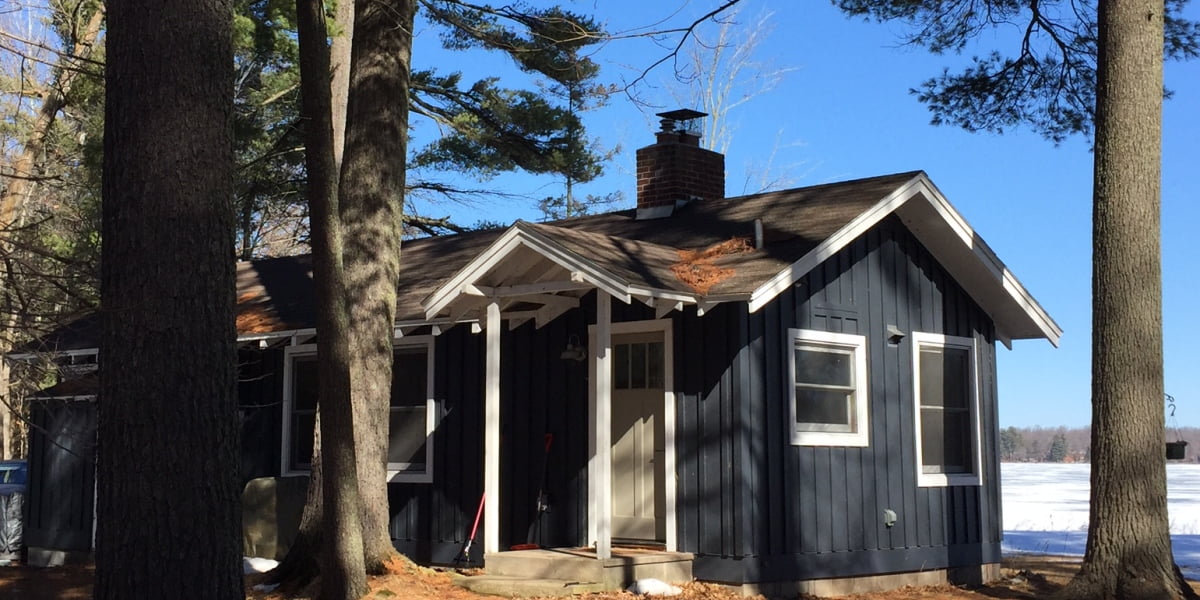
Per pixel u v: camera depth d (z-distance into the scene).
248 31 20.92
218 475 6.18
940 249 14.50
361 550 10.70
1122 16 11.69
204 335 6.20
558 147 24.69
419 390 14.84
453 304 12.63
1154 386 11.30
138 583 5.93
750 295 11.16
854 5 17.02
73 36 11.75
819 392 12.84
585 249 11.57
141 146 6.21
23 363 9.90
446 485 14.25
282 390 15.95
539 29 17.05
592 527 12.91
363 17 13.06
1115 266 11.47
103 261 6.28
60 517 17.06
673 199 15.46
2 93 14.73
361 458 12.19
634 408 12.98
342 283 10.64
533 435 13.63
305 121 10.45
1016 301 14.93
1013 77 16.69
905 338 13.98
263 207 28.69
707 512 11.93
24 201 19.23
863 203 13.05
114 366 6.10
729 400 11.88
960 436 14.79
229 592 6.18
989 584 14.34
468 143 25.56
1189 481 41.03
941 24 16.81
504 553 12.02
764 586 11.77
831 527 12.62
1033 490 34.78
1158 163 11.62
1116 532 11.13
